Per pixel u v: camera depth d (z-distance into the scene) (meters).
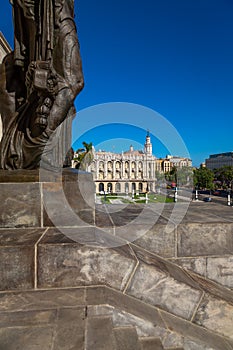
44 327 1.67
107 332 1.65
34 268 2.10
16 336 1.59
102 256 2.19
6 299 1.95
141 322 1.92
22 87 3.95
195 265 2.97
